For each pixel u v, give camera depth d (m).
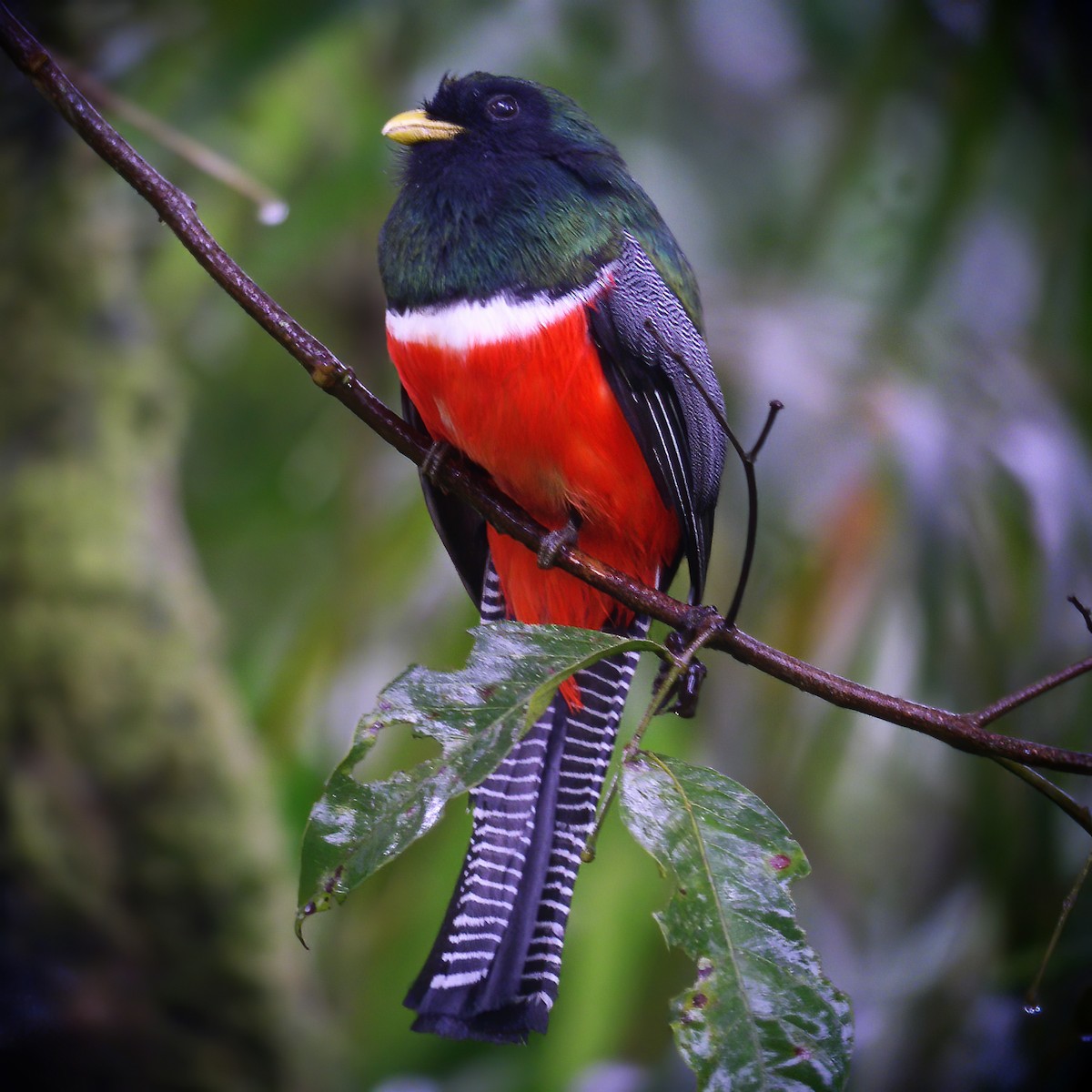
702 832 4.89
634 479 6.83
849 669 8.99
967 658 8.86
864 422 8.98
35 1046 9.09
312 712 9.78
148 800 9.57
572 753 6.68
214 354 11.62
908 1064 8.70
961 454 8.91
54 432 10.00
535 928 6.35
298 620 11.20
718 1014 4.70
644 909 9.53
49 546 9.80
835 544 8.94
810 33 11.30
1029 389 9.22
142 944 9.39
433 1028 6.05
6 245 10.09
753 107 11.14
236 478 11.66
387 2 9.95
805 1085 4.64
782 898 4.82
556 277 6.62
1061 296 9.52
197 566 11.19
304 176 10.31
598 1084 9.45
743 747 9.12
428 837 9.77
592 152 7.16
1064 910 5.11
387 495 10.04
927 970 8.95
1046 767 5.41
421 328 6.67
